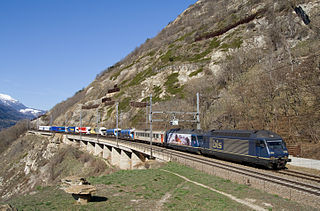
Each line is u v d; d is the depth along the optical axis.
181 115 68.50
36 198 19.64
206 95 69.75
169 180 23.22
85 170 61.62
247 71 67.31
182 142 41.59
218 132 32.94
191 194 18.06
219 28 112.88
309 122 37.00
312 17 64.50
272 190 17.20
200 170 26.20
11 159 104.19
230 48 90.50
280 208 14.27
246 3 115.44
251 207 14.64
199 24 138.62
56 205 16.86
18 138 131.38
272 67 57.03
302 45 59.81
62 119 138.25
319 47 51.28
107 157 66.50
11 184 80.94
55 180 62.34
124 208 15.67
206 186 20.25
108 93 122.06
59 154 79.69
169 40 140.62
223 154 31.08
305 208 14.04
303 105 41.22
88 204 16.69
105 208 15.75
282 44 66.75
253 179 18.97
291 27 68.62
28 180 74.38
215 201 15.98
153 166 36.59
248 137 27.03
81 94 158.00
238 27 101.06
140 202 16.92
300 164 27.66
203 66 92.38
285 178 18.80
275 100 46.97
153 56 132.38
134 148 47.84
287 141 36.88
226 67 75.62
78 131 96.12
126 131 67.12
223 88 69.38
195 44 112.56
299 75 47.06
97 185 23.00
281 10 82.69
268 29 81.50
